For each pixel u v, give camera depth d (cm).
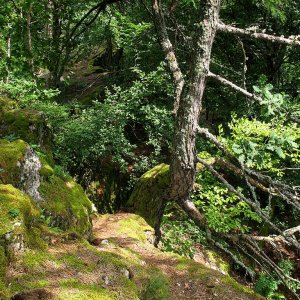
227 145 685
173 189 655
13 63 850
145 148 1148
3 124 743
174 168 623
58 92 929
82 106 1105
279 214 1069
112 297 381
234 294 501
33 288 360
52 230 483
